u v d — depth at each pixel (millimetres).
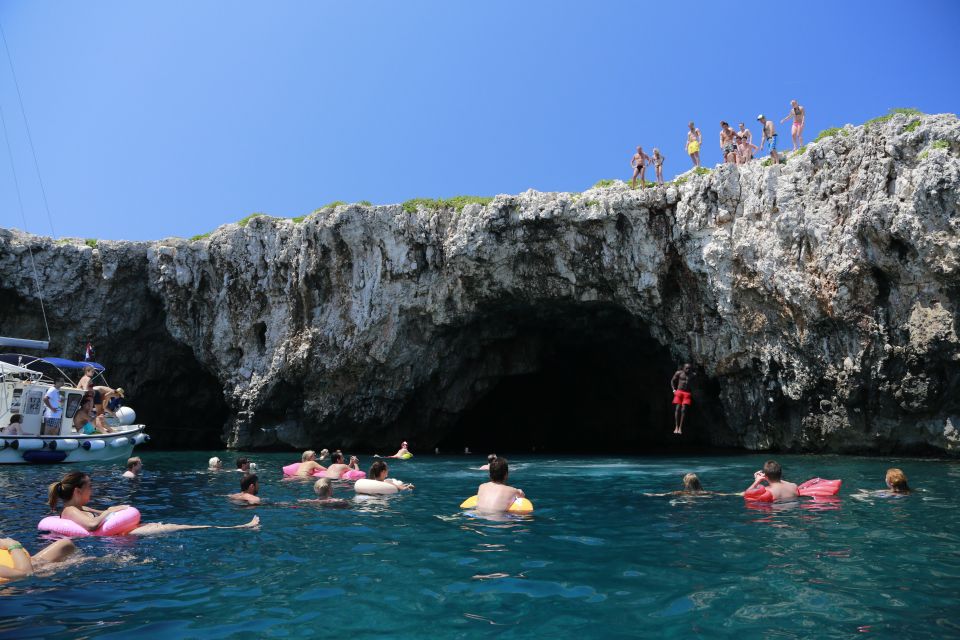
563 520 8031
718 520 7855
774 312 19750
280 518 8305
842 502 9219
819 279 18609
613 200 21484
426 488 12094
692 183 20750
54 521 7258
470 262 23172
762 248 19453
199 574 5438
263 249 25500
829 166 18594
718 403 24781
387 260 24141
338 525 7742
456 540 6754
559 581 5098
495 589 4895
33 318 26297
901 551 5996
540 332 28109
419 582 5109
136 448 27703
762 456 20141
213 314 26438
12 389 18016
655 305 22125
